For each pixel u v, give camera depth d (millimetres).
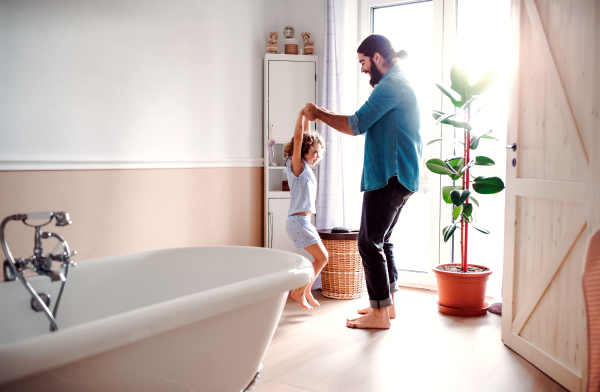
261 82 3602
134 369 1094
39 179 2229
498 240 2896
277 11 3748
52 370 941
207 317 1158
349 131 2410
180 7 2924
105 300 1709
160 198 2830
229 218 3340
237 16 3359
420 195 3455
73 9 2342
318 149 2840
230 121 3326
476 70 3199
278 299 1466
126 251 2641
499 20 3098
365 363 2031
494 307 2809
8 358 821
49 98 2256
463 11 3227
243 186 3459
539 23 2000
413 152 2369
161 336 1120
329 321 2639
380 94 2318
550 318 1897
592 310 802
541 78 2000
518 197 2201
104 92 2500
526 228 2125
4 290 1390
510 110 2277
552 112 1912
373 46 2418
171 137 2891
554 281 1875
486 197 3205
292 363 2037
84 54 2398
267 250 1841
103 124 2502
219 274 1925
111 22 2523
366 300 3100
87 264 1678
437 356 2113
